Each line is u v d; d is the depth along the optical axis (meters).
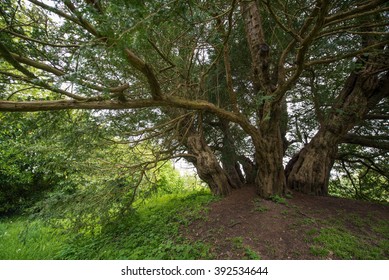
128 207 4.35
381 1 1.98
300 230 3.12
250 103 4.65
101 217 4.04
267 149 3.92
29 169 7.18
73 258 3.39
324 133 4.51
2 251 3.80
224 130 5.21
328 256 2.63
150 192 4.65
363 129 5.23
